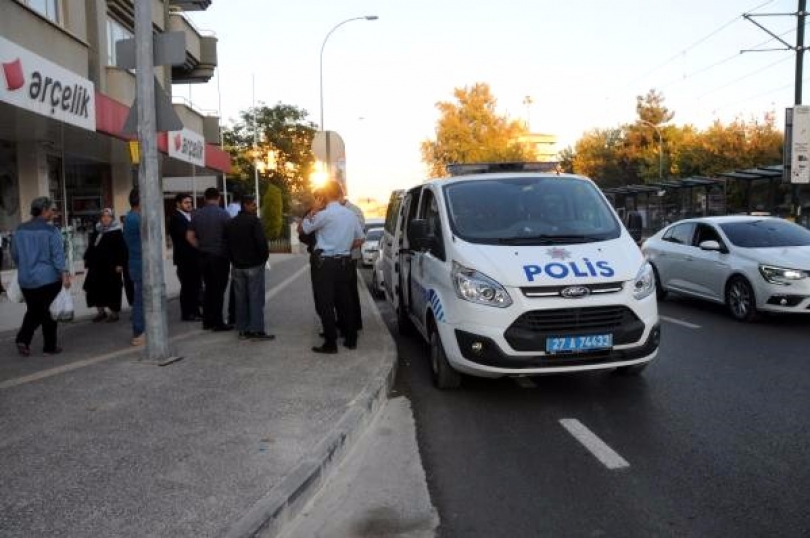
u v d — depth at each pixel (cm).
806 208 2462
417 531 383
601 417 579
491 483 447
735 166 4447
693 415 577
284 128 5650
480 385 692
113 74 1827
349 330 804
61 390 621
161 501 391
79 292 1430
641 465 470
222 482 417
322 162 1553
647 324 602
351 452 511
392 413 606
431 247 697
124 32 2058
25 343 764
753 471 454
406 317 954
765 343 861
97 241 1028
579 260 611
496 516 399
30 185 1667
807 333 921
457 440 532
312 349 793
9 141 1642
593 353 589
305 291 1460
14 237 763
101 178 2284
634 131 6575
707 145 4712
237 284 863
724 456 482
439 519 397
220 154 2761
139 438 495
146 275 726
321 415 546
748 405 600
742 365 748
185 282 1032
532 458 489
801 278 949
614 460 481
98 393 611
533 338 577
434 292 666
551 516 397
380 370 694
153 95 711
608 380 696
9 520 370
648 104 6581
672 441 515
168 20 1902
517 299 582
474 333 593
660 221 3403
